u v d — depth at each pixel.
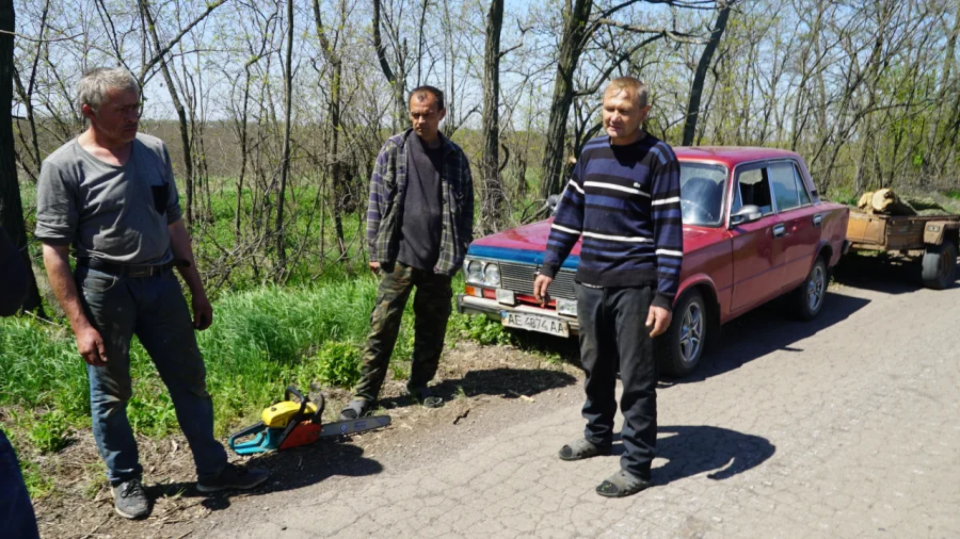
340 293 6.79
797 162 7.21
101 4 7.08
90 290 3.11
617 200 3.50
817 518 3.42
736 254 5.85
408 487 3.77
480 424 4.62
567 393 5.17
